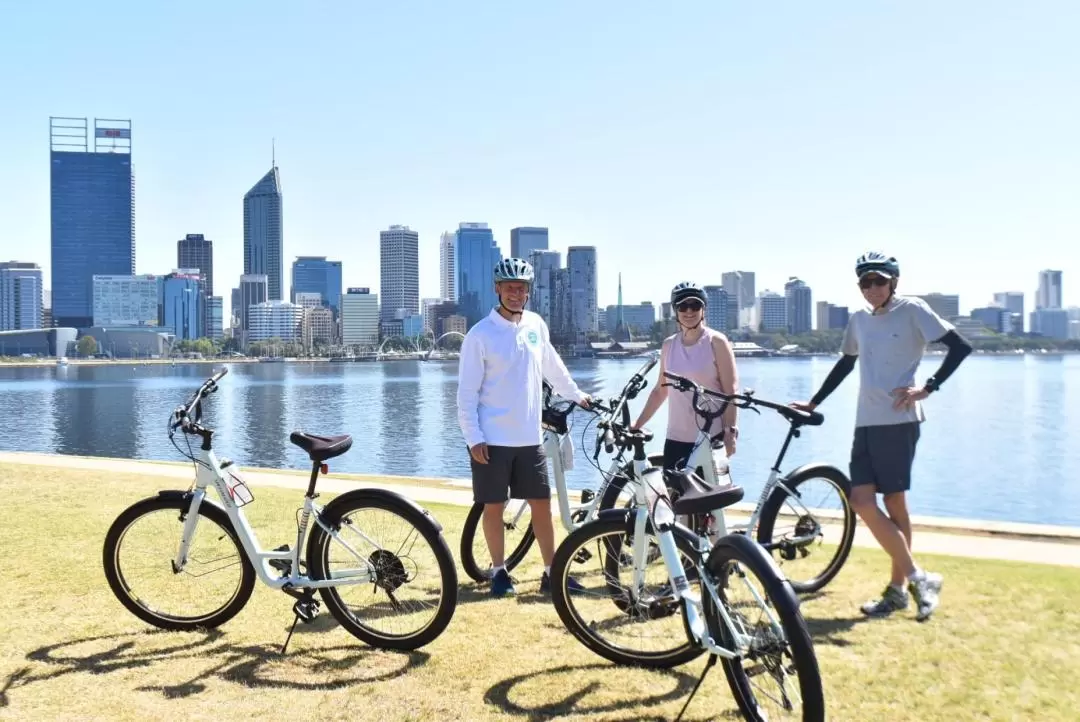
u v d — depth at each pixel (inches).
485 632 184.1
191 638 180.4
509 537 245.9
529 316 215.5
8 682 156.0
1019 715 141.0
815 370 7121.1
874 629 182.7
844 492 218.1
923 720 139.6
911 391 189.2
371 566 171.2
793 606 124.4
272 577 177.0
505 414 207.9
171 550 189.0
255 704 146.9
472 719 141.3
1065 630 180.2
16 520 299.9
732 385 212.8
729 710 144.5
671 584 151.1
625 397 205.0
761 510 209.6
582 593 170.7
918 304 192.1
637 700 148.8
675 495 157.2
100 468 451.8
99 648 174.2
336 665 165.2
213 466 184.1
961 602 199.8
